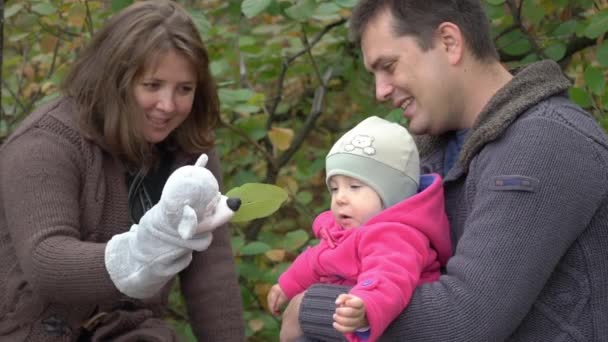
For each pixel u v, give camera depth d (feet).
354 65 12.19
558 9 11.02
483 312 5.32
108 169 6.97
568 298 5.57
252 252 10.48
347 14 11.63
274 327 10.93
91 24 11.02
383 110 12.03
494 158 5.60
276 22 12.69
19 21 11.55
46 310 6.79
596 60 10.36
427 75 6.04
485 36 6.10
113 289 5.90
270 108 12.89
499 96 5.83
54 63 12.07
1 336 6.89
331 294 5.96
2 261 6.86
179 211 5.43
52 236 6.31
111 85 6.73
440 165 6.65
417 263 5.79
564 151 5.43
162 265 5.63
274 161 11.75
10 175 6.60
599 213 5.55
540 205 5.35
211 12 12.13
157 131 7.07
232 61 12.05
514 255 5.31
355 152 6.24
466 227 5.60
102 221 6.88
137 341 6.90
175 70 6.80
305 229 13.66
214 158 7.97
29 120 6.89
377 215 6.05
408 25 6.04
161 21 6.79
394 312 5.47
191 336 10.69
